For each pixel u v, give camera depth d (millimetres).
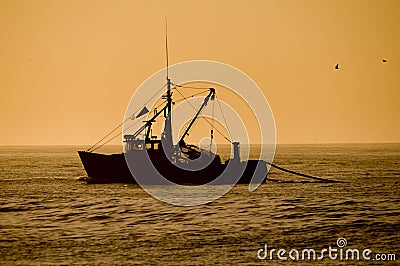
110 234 107750
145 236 105812
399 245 99500
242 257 91375
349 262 89125
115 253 93188
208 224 118750
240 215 131375
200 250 95188
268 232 109875
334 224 118500
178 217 128375
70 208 142875
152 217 128500
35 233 108938
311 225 117500
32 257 91062
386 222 120812
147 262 88312
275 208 142375
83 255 92125
